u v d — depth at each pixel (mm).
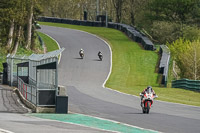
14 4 110688
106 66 107625
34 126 30312
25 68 67750
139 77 97062
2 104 48688
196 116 43000
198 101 67812
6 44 119188
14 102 51219
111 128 31984
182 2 189125
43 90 42938
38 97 42906
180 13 195000
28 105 47438
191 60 102938
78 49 130250
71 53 123250
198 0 198750
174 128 32938
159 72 102312
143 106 44406
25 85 51750
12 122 32094
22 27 125625
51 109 42469
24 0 112812
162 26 183500
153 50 132375
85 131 29125
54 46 137000
